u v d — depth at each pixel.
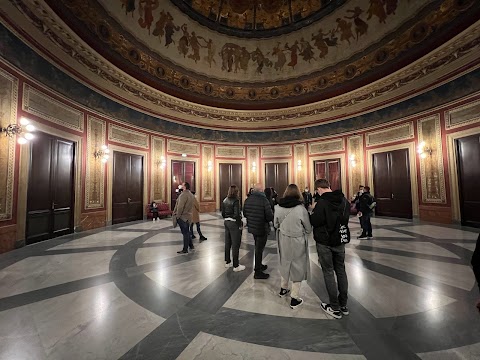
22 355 1.96
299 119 13.88
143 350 2.02
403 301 2.85
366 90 11.23
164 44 11.22
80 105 7.95
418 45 9.05
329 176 13.01
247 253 5.13
